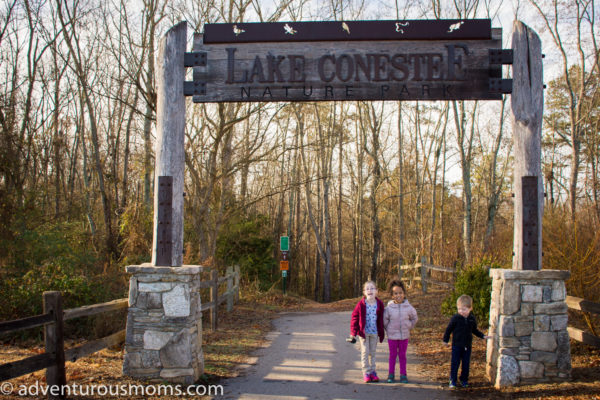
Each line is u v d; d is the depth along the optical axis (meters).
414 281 20.25
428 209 33.72
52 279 9.70
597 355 7.49
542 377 6.26
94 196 22.47
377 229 27.58
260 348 9.23
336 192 39.72
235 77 7.00
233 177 22.41
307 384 6.62
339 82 6.95
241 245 22.30
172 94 6.89
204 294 12.74
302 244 44.66
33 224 12.66
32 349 8.23
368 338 6.86
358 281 34.94
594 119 29.81
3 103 13.39
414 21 6.93
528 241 6.50
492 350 6.62
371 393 6.20
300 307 17.28
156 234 6.66
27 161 13.89
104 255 15.30
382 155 35.44
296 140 27.62
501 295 6.42
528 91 6.70
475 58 6.88
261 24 7.03
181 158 6.83
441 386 6.50
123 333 6.86
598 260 8.41
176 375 6.36
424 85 6.90
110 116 23.16
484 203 41.41
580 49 22.34
